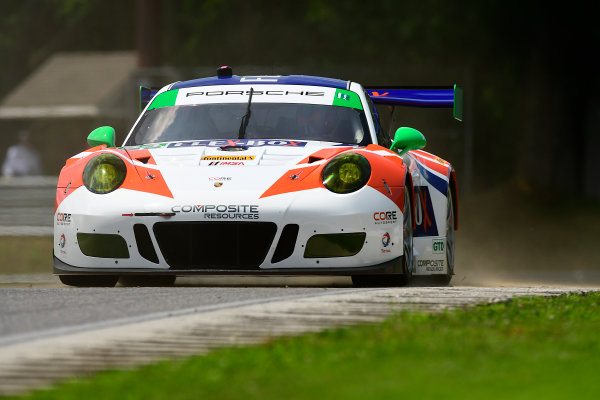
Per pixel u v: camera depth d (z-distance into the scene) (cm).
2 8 14975
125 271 2281
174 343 1297
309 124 2547
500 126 9294
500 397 884
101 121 11844
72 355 1219
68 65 12231
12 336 1354
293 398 906
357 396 895
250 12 9788
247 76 2777
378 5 9350
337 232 2234
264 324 1443
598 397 888
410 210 2447
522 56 7962
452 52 8831
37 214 5928
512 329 1373
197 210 2233
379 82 7556
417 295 1831
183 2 10319
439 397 884
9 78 14825
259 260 2233
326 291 1945
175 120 2605
